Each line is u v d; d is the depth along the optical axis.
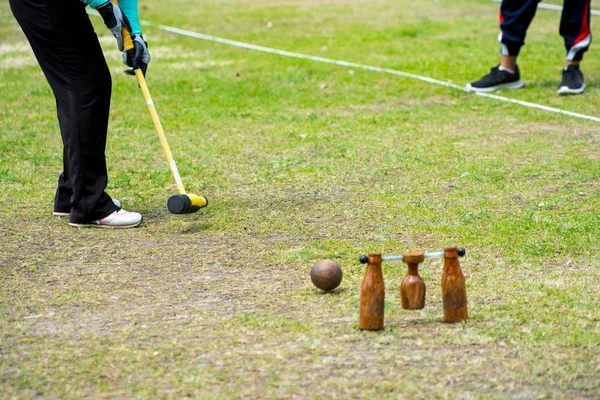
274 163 7.67
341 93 10.87
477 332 4.04
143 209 6.45
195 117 9.66
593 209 6.11
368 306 4.06
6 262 5.26
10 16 19.36
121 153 8.13
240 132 8.92
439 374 3.64
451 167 7.41
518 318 4.20
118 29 5.89
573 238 5.48
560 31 10.62
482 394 3.46
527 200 6.41
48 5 5.62
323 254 5.29
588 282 4.71
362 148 8.15
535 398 3.43
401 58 13.23
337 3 20.80
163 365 3.79
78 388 3.59
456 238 5.55
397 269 4.96
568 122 9.09
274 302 4.51
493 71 10.93
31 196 6.78
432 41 14.80
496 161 7.57
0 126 9.30
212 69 12.66
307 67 12.62
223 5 20.91
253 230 5.85
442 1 20.55
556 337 3.98
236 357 3.84
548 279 4.76
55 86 5.91
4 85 11.72
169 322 4.27
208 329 4.17
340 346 3.93
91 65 5.84
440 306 4.38
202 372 3.70
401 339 3.98
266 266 5.11
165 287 4.79
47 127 9.29
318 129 8.99
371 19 17.77
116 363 3.82
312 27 16.84
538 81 11.42
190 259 5.28
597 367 3.69
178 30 16.77
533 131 8.73
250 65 12.92
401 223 5.91
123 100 10.63
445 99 10.42
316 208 6.33
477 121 9.24
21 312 4.45
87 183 5.94
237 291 4.70
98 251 5.48
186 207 5.66
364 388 3.53
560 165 7.38
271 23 17.38
